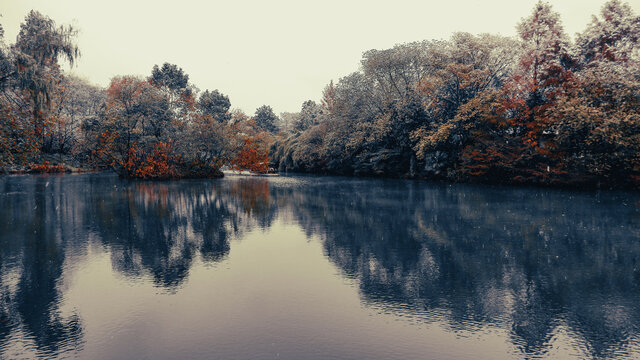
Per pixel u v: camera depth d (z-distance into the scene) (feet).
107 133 122.62
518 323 16.47
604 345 14.44
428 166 126.11
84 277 23.15
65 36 110.32
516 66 119.96
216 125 149.48
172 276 23.27
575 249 30.32
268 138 275.18
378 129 140.56
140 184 104.06
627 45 98.17
